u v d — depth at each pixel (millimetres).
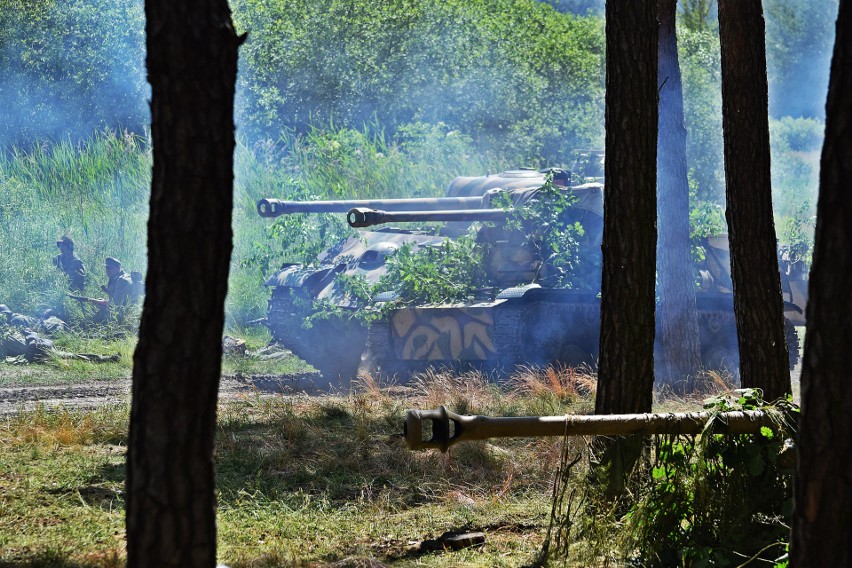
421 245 59594
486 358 52750
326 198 90500
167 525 14281
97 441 36969
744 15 31484
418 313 54938
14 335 64938
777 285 31219
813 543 13555
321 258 65812
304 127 117375
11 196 85688
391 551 24375
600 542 22797
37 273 77500
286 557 23312
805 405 13680
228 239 14688
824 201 13414
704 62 116812
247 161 96125
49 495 28672
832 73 13406
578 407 42656
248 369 63406
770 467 22453
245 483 30375
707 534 22562
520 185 61625
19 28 109562
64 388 53156
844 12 13227
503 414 41750
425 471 32062
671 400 48000
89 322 72688
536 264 55062
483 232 56469
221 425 38938
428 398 44594
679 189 50250
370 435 37094
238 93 112500
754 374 31078
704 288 59562
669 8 48438
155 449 14289
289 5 121250
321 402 45656
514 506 28375
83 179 94438
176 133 14281
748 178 31250
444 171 99000
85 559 22812
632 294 26562
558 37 132875
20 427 37938
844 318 13234
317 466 32688
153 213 14406
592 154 67625
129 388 53438
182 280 14281
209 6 14461
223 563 22703
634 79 26469
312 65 117375
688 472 22859
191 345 14336
